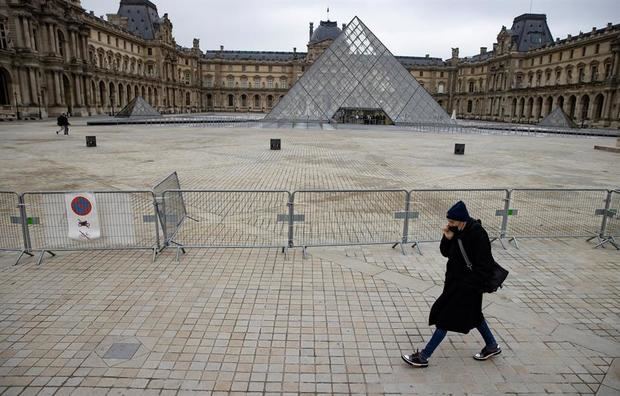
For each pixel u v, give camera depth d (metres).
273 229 11.14
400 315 6.98
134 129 47.59
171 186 10.76
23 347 5.86
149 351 5.82
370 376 5.40
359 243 9.91
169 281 8.05
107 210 9.11
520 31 112.31
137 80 102.25
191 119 65.69
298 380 5.29
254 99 146.25
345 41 59.31
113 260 9.03
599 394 5.18
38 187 16.11
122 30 99.56
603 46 82.12
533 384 5.33
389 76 59.03
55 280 8.02
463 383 5.30
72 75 77.56
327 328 6.52
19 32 63.34
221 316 6.79
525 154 30.77
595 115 81.56
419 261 9.38
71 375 5.30
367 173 20.38
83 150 27.47
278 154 26.78
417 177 19.61
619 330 6.70
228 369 5.47
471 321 5.38
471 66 131.75
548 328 6.70
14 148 28.08
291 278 8.30
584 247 10.62
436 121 58.84
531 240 11.09
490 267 5.22
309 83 57.69
